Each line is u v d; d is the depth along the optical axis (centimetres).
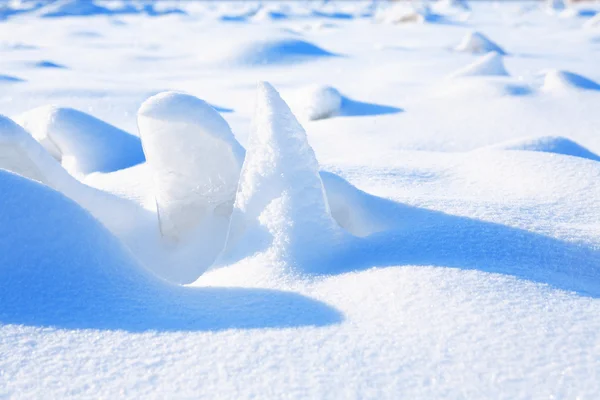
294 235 165
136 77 796
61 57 1001
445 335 140
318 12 2628
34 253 153
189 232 194
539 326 142
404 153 270
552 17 2416
